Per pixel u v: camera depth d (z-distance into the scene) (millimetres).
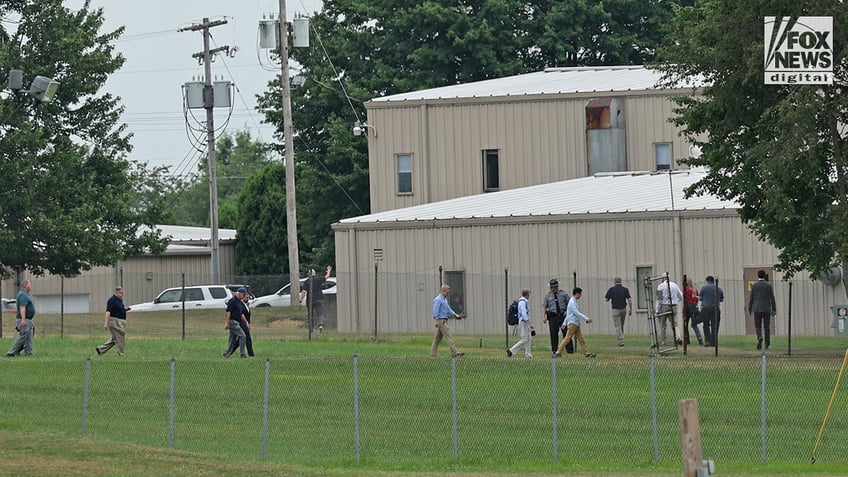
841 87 142625
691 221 192000
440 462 95438
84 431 105500
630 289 193750
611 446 100875
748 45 141000
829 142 144500
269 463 93625
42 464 89562
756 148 141000
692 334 186375
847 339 175500
